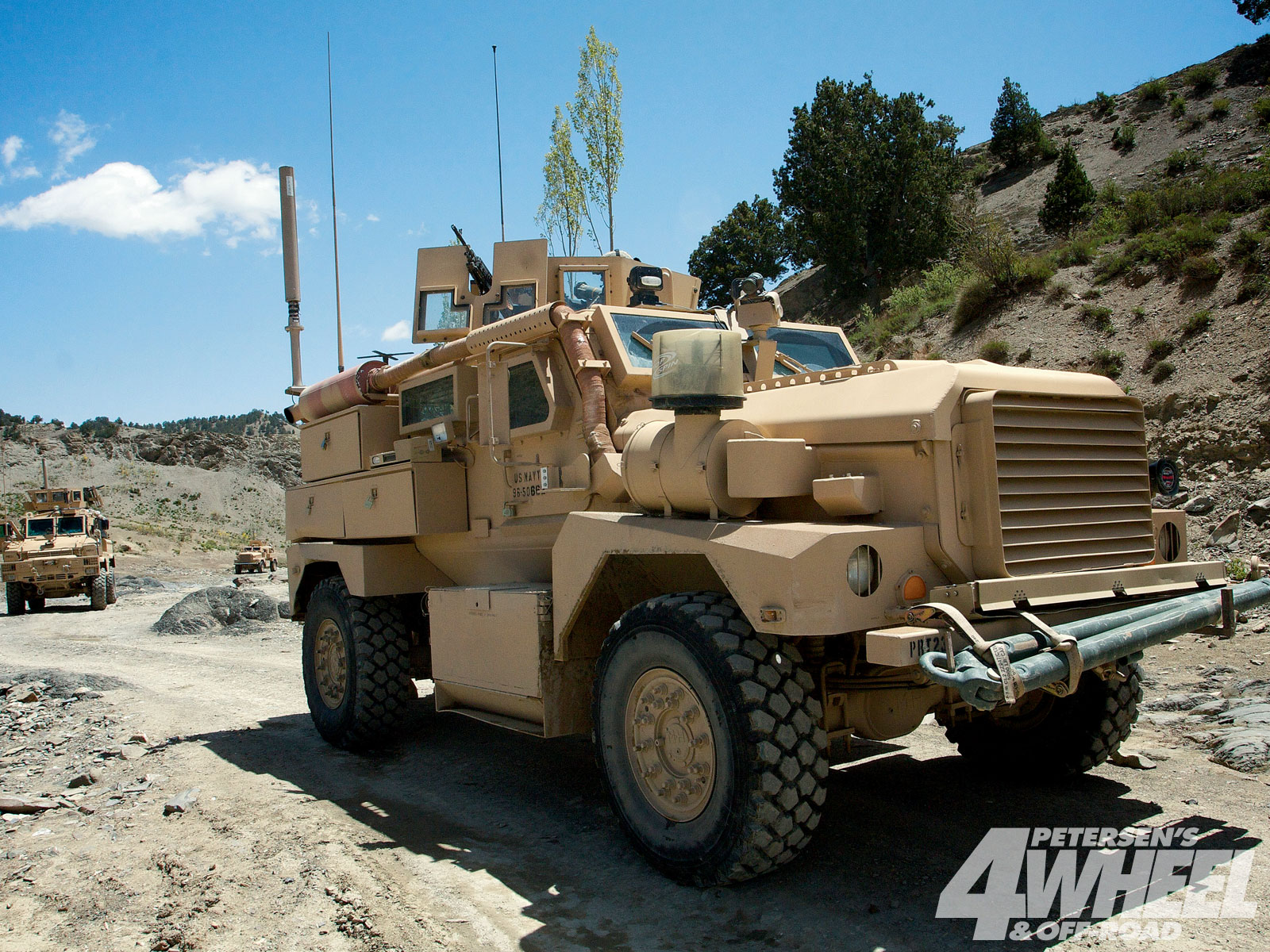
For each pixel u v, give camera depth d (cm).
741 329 536
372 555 607
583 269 659
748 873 339
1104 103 4253
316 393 698
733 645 342
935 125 3678
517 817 468
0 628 1855
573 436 486
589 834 438
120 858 431
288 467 10362
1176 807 430
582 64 1645
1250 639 743
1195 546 1014
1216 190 1756
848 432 377
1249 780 463
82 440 10175
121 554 5434
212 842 442
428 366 592
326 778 557
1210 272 1416
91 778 572
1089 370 1410
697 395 374
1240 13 3378
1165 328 1398
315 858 411
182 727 726
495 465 552
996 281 1764
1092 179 3397
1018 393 364
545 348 498
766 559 332
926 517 352
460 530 579
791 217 3422
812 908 339
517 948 321
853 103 3173
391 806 494
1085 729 462
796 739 334
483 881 382
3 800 523
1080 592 366
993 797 462
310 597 693
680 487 386
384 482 600
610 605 445
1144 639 340
